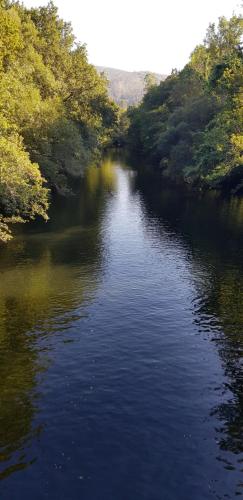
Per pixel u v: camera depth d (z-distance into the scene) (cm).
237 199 6456
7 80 4203
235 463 1505
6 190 3747
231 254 3853
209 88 6712
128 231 4581
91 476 1440
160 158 11050
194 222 5025
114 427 1662
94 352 2191
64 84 7588
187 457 1526
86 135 8569
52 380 1953
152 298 2870
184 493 1383
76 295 2900
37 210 4169
